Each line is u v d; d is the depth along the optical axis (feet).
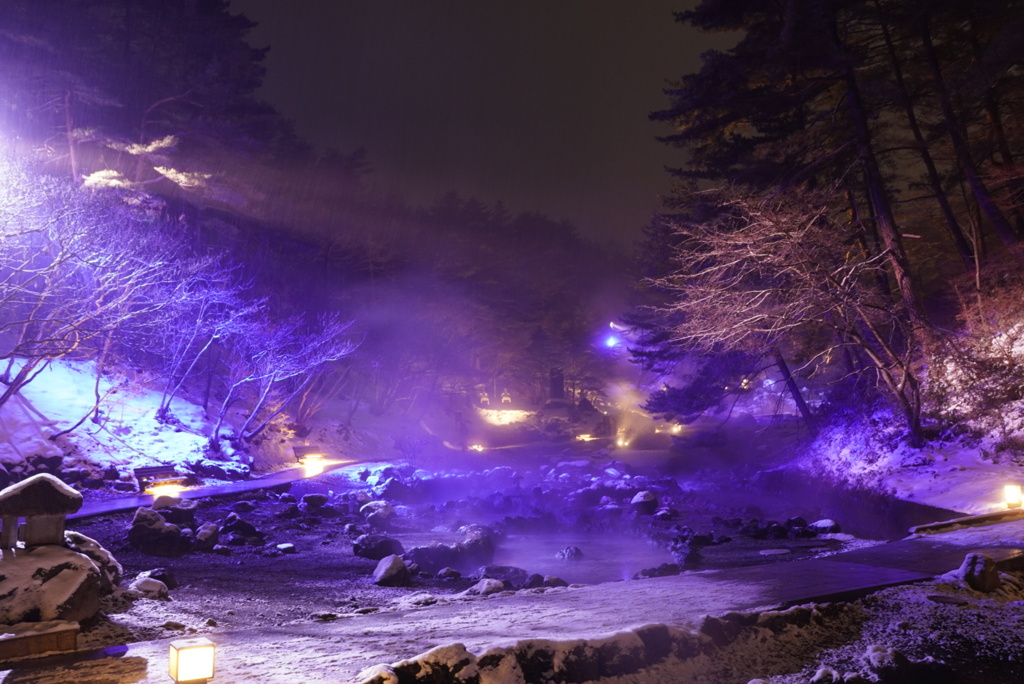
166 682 17.76
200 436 92.84
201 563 44.24
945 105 83.87
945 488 65.16
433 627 24.14
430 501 88.79
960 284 88.69
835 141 95.61
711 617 23.65
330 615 27.73
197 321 97.66
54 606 23.30
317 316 130.41
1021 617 27.73
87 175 112.27
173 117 119.75
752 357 104.73
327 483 91.45
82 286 82.64
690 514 76.69
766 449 116.78
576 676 19.57
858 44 93.04
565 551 52.70
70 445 75.61
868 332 85.76
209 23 127.65
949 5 82.12
